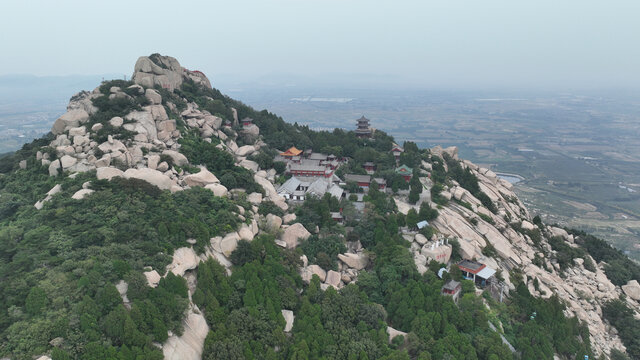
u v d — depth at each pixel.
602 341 106.94
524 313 97.94
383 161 161.12
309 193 125.94
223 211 98.31
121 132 117.38
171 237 84.06
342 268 101.69
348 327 81.00
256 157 142.25
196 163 124.25
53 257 73.12
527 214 176.88
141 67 153.25
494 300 99.19
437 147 187.50
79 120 122.75
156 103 137.38
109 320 62.41
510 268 119.56
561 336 92.81
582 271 136.62
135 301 66.75
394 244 104.12
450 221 121.94
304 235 106.56
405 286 95.50
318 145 171.25
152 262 76.50
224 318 75.06
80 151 110.44
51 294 65.00
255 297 79.75
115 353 60.03
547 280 121.38
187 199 100.81
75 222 83.56
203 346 70.56
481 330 86.12
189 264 82.38
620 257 151.88
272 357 70.12
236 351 68.69
